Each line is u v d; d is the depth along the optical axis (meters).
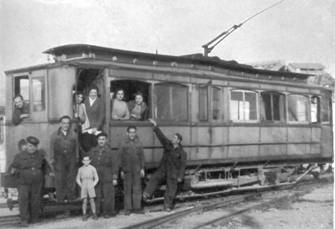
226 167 14.34
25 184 9.65
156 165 12.16
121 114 11.38
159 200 12.72
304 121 16.98
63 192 10.16
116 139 11.22
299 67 20.12
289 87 16.33
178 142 11.59
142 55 12.55
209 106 13.53
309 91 17.19
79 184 10.16
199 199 13.69
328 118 18.00
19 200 9.59
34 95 11.23
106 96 11.00
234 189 14.40
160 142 12.20
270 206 12.28
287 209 11.93
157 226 9.73
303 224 10.23
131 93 12.28
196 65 13.98
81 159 10.87
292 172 16.72
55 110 10.73
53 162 10.17
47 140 10.88
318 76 19.78
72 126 10.56
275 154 15.73
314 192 14.84
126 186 10.97
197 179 13.34
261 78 16.27
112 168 10.49
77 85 11.52
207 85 13.52
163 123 12.33
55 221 10.09
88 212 10.96
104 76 11.01
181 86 12.87
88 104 10.94
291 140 16.36
